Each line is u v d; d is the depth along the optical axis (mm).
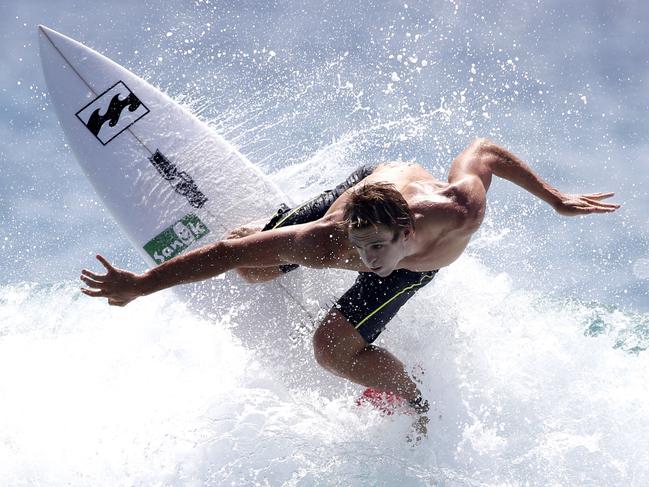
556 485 15312
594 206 17328
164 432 16672
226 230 20453
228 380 18406
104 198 21297
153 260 20672
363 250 14023
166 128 21578
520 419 16703
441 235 15422
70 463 16297
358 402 17375
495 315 18828
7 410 17969
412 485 15188
